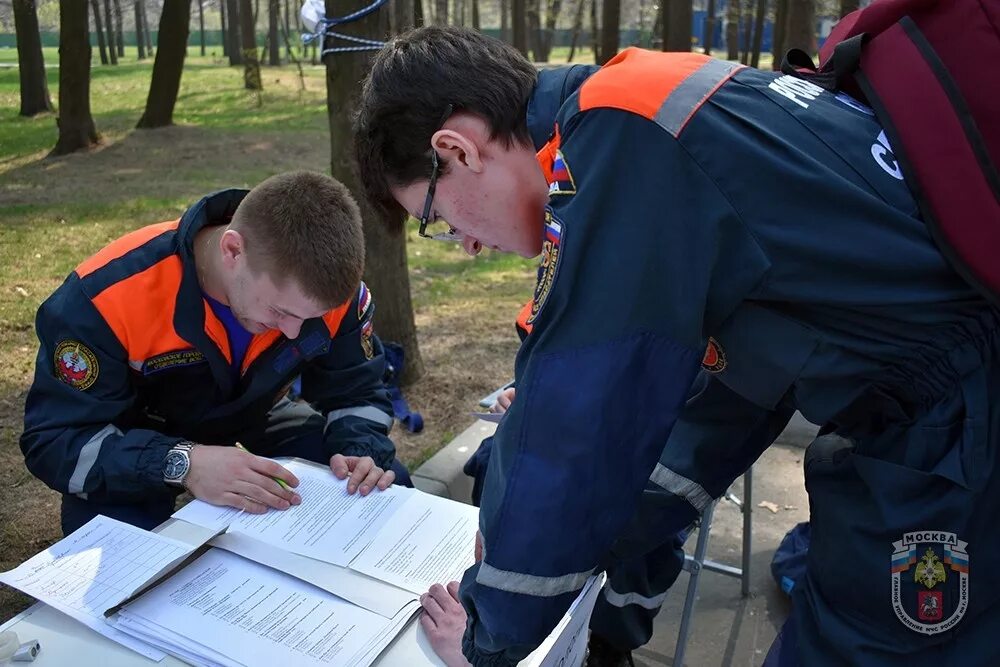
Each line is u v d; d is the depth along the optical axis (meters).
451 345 4.66
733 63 1.23
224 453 1.93
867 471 1.21
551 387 1.11
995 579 1.17
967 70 1.15
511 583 1.14
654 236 1.10
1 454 3.26
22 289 5.24
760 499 3.30
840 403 1.22
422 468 3.17
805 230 1.10
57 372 2.03
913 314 1.13
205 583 1.58
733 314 1.20
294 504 1.88
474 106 1.23
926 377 1.16
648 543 1.64
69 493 2.01
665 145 1.10
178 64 13.45
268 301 1.90
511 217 1.30
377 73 1.30
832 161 1.13
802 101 1.18
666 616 2.67
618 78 1.15
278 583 1.59
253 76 20.61
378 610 1.53
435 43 1.27
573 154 1.13
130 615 1.47
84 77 11.41
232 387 2.23
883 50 1.20
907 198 1.13
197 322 2.08
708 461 1.60
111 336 2.01
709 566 2.72
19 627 1.45
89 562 1.58
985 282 1.09
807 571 1.38
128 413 2.17
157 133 13.09
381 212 1.44
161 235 2.12
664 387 1.13
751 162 1.10
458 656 1.42
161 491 1.97
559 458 1.11
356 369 2.43
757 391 1.27
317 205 1.86
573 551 1.14
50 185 9.12
